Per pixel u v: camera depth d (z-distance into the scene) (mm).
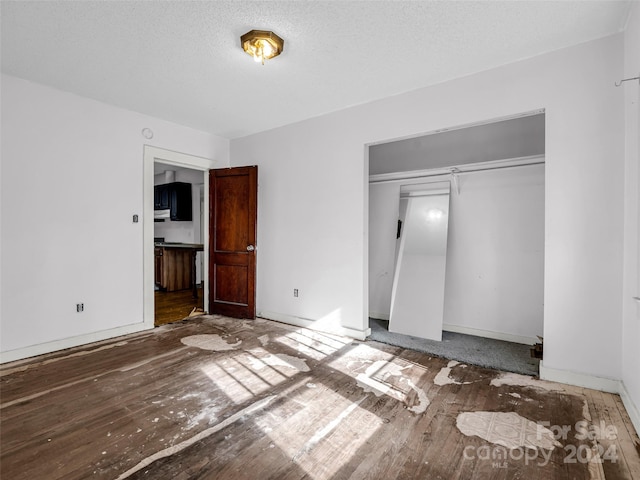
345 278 3428
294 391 2223
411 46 2291
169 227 7445
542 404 2037
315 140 3648
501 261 3393
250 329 3639
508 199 3361
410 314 3562
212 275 4305
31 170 2822
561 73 2316
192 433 1750
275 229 4020
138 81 2830
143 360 2748
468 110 2695
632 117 1988
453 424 1836
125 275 3449
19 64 2537
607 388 2176
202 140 4184
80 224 3121
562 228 2311
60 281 2994
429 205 3771
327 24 2041
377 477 1439
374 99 3193
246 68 2604
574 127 2271
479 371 2557
